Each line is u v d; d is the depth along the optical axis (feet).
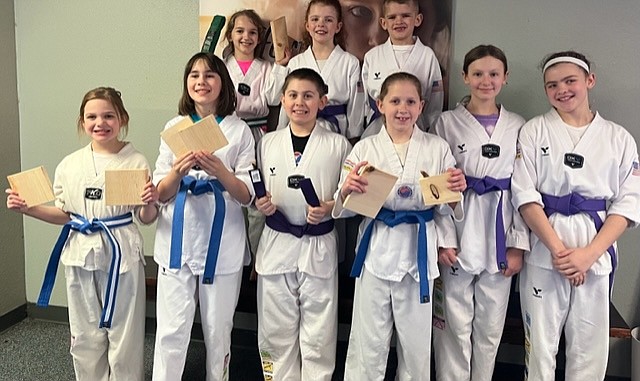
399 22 7.72
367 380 7.02
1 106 9.16
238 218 7.09
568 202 6.68
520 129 7.03
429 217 6.76
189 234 6.89
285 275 7.07
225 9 8.57
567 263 6.48
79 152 7.27
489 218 6.91
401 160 6.76
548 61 6.89
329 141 7.16
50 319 9.92
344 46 8.27
